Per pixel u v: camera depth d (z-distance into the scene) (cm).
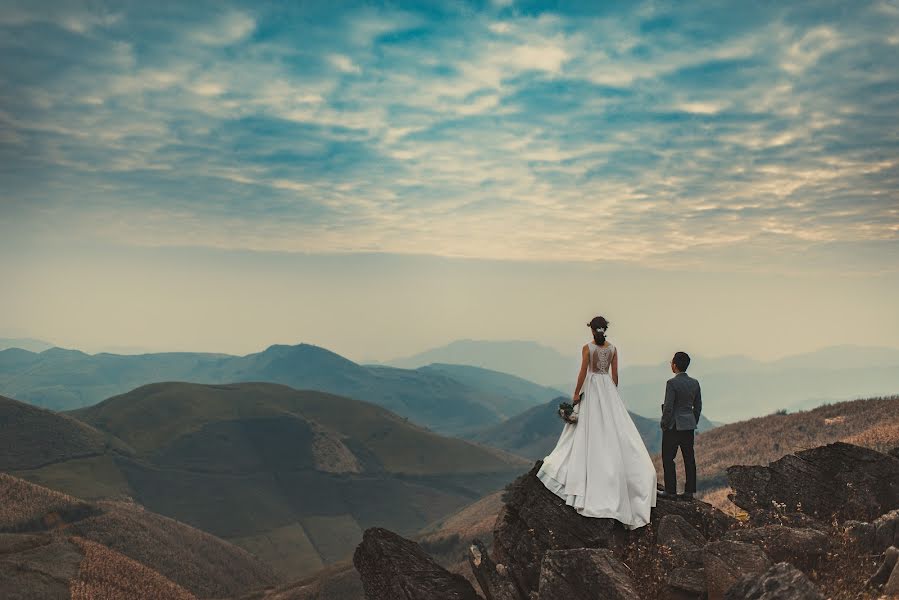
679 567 857
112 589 12431
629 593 739
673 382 1190
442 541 12769
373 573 1043
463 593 981
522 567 963
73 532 18062
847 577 779
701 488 4281
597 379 1029
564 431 1047
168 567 18112
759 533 889
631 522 948
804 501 1055
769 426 5400
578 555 815
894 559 761
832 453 1102
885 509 1007
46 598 11438
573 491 974
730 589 723
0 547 13188
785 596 657
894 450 1152
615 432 996
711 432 6138
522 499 1065
